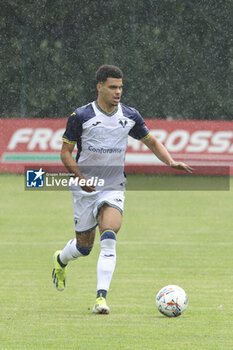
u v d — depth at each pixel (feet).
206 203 233.96
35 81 333.01
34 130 306.55
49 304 94.68
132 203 233.14
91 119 91.15
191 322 82.99
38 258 137.49
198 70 336.49
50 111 334.44
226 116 337.31
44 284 110.73
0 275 119.14
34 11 336.29
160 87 335.06
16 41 337.72
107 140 91.91
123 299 98.07
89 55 336.49
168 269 125.29
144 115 335.26
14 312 88.79
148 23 336.29
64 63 335.47
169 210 216.74
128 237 165.99
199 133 310.86
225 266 128.57
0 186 277.23
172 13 336.70
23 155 306.96
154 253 143.74
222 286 108.88
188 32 337.31
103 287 88.12
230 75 336.49
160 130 310.04
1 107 336.70
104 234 89.10
